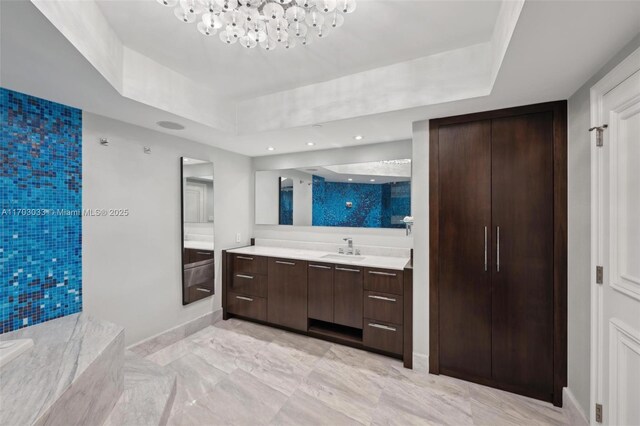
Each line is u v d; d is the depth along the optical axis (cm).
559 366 195
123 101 196
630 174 130
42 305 197
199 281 318
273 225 391
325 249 351
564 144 193
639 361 124
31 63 145
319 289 292
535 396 203
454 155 227
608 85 144
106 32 161
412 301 243
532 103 200
